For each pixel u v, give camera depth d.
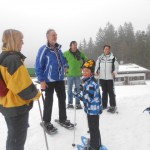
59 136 4.46
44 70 4.46
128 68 35.88
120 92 16.47
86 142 4.08
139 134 4.54
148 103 6.29
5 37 2.90
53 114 5.51
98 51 46.75
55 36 4.40
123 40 51.84
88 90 3.70
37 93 2.94
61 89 4.68
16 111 2.90
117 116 5.42
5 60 2.78
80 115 5.47
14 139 3.03
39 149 4.06
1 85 2.83
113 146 4.16
